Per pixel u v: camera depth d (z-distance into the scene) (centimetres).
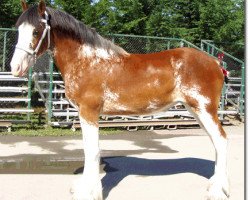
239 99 1267
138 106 471
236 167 650
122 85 463
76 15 1362
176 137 968
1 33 1316
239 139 942
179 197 490
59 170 626
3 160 693
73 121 1027
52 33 463
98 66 461
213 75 473
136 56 484
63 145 841
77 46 465
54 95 1209
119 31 1552
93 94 457
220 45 1612
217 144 468
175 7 1783
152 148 823
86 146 459
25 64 443
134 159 708
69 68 466
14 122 1003
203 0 1769
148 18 1688
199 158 716
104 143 876
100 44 471
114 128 1077
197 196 495
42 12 448
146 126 1095
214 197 464
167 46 1306
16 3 1430
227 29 1691
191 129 1102
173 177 583
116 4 1638
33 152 766
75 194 457
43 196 488
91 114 459
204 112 468
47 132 980
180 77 472
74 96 465
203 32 1730
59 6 1350
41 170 625
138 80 465
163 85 468
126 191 512
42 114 1198
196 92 468
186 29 1686
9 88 1089
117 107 470
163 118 1156
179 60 475
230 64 1566
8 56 1312
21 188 520
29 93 1064
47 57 1186
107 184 544
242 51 1592
